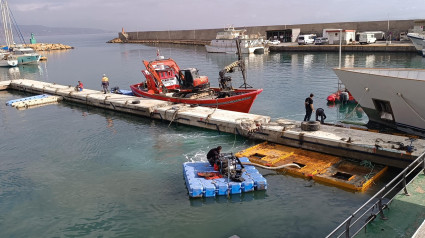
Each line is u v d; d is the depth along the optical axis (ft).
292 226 33.42
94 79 145.38
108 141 61.46
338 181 40.19
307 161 47.26
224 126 61.82
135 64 194.59
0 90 126.72
